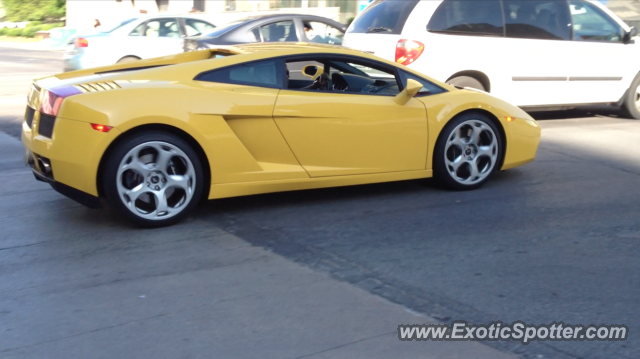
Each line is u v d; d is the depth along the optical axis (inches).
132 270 167.8
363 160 221.6
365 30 350.6
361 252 181.2
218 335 135.6
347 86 228.7
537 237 193.5
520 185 250.7
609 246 186.7
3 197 231.0
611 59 375.6
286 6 933.8
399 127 223.9
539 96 358.9
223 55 230.2
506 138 243.9
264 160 208.7
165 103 189.9
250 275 165.2
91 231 195.9
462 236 194.2
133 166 189.3
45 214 212.1
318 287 158.6
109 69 227.0
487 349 131.4
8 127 366.9
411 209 220.1
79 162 184.2
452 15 333.7
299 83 221.6
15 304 149.0
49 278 163.0
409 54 324.8
